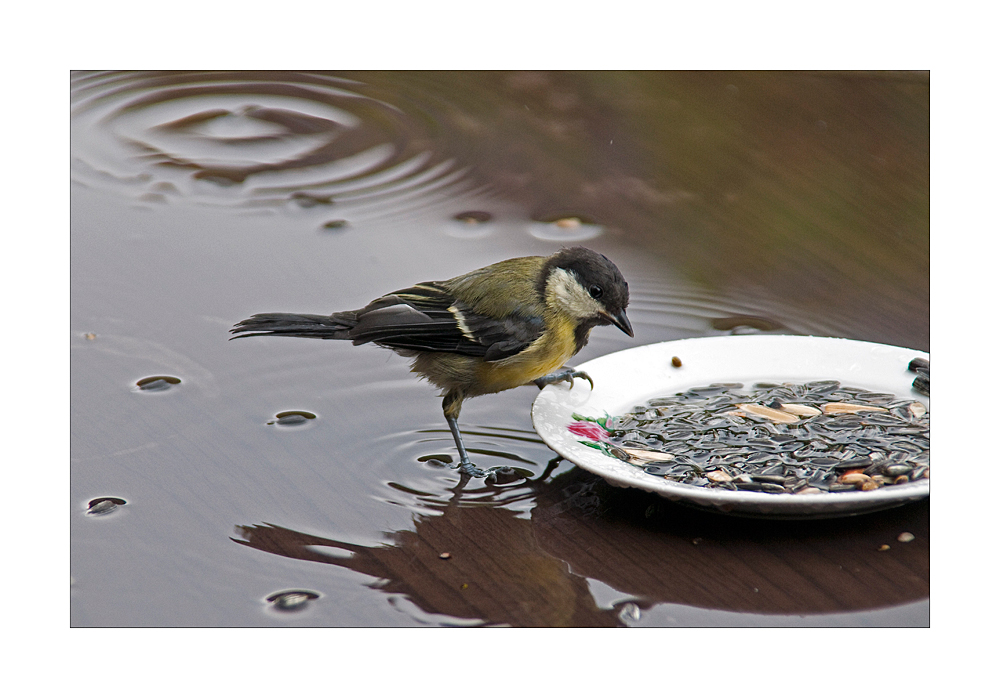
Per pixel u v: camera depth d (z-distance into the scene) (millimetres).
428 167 11695
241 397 7895
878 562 5961
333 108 13219
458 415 7707
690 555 6055
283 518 6406
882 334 8500
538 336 7758
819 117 12789
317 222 10633
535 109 13188
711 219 10594
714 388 7809
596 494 6785
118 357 8367
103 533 6199
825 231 10344
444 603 5582
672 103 13250
